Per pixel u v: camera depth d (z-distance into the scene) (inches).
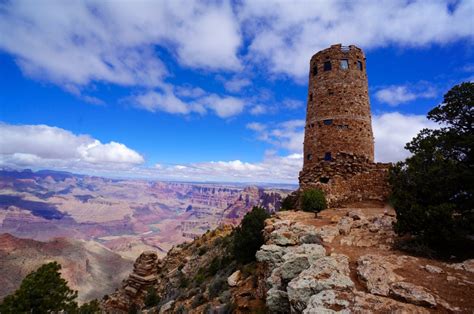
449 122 753.6
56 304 1042.1
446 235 518.9
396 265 470.3
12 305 969.5
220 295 824.9
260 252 623.5
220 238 2153.1
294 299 388.2
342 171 1401.3
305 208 1105.4
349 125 1478.8
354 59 1576.0
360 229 738.2
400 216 606.5
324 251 543.8
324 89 1569.9
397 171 706.2
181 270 2076.8
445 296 365.1
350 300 350.9
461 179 594.9
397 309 327.3
